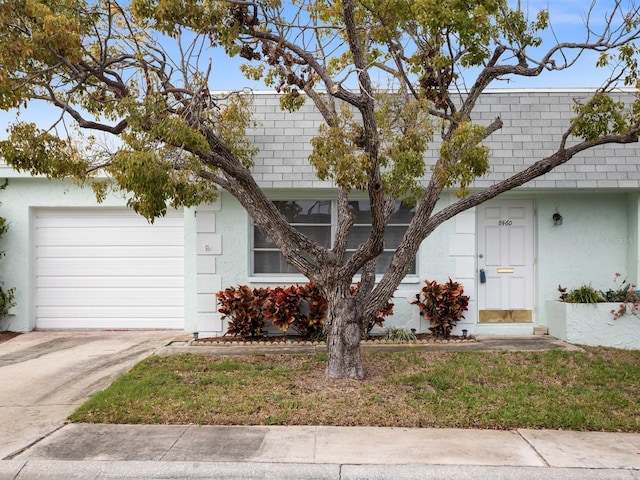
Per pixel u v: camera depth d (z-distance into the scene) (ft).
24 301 38.14
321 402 22.57
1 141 23.50
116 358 30.83
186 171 23.58
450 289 34.42
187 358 29.58
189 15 22.59
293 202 36.17
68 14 23.93
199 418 21.20
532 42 27.17
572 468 17.02
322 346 32.50
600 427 20.58
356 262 24.75
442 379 25.31
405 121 25.77
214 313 35.53
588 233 36.04
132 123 22.63
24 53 21.25
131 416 21.40
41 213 38.96
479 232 36.45
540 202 36.17
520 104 35.94
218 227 35.63
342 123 25.95
